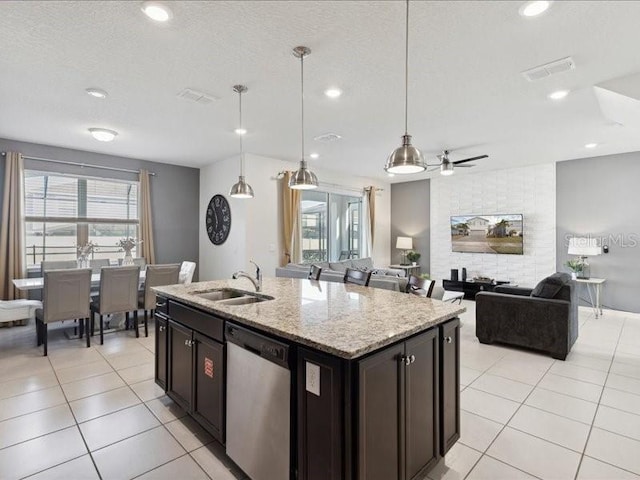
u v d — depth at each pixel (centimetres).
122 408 255
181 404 239
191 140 489
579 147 520
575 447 210
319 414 144
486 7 200
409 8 201
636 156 543
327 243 732
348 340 145
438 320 185
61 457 200
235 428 189
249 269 575
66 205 547
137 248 607
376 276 421
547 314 364
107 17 211
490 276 698
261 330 174
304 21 215
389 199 866
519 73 283
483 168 674
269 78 294
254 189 584
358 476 136
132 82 302
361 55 256
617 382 302
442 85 306
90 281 390
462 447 211
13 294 483
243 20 214
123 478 184
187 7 201
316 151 554
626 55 254
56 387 288
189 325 233
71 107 361
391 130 438
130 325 487
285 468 158
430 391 182
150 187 627
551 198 624
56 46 243
